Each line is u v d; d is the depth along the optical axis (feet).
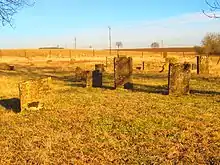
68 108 49.26
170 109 47.03
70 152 30.04
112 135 34.96
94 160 28.02
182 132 35.37
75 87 72.64
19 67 149.69
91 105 51.21
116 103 52.29
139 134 34.91
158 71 119.85
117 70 69.05
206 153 29.01
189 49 478.59
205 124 38.55
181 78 59.93
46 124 40.34
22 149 31.14
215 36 269.03
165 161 27.30
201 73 102.47
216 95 59.00
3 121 42.57
